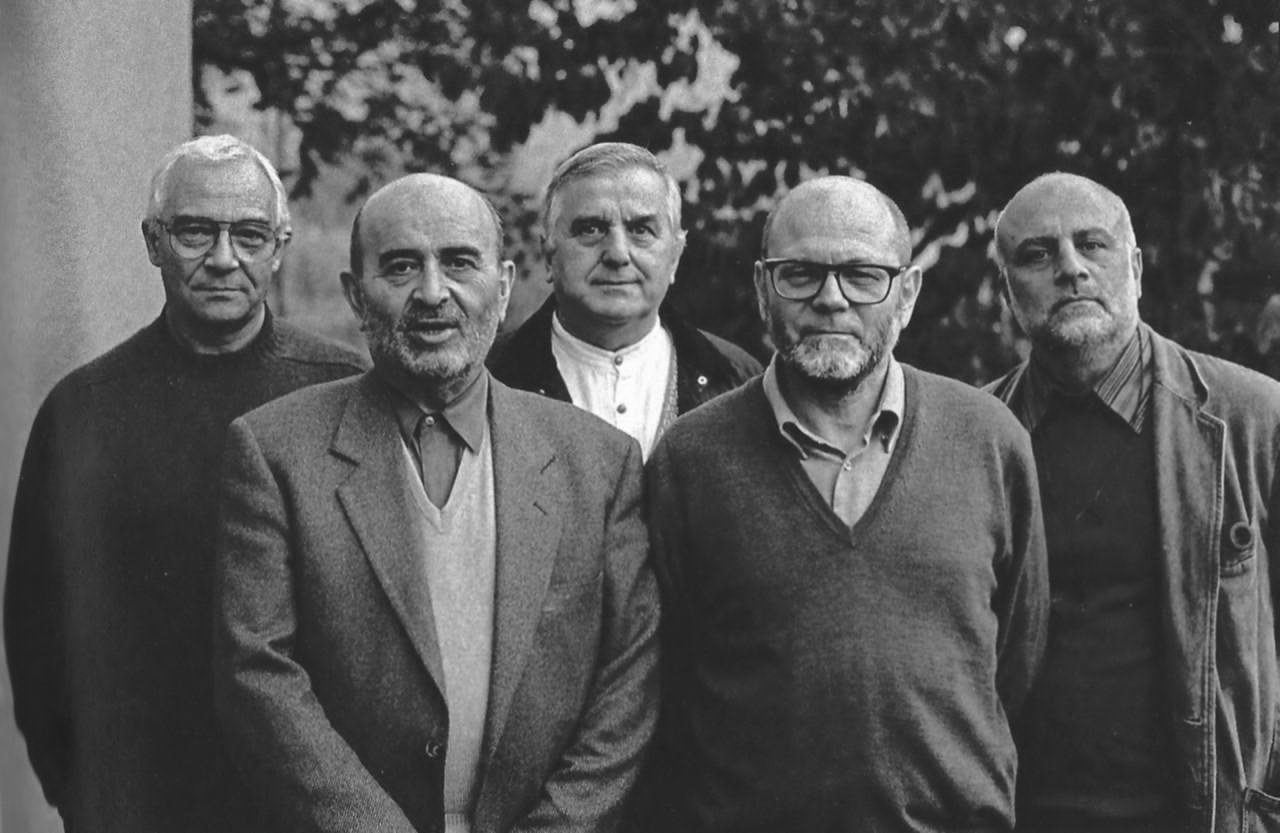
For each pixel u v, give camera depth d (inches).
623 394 135.3
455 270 117.3
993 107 163.3
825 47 162.2
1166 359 137.3
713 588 120.0
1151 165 163.9
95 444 132.7
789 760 116.3
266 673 112.0
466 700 115.0
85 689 133.8
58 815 138.6
